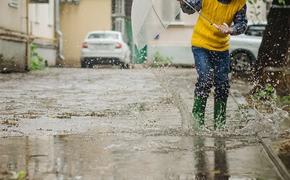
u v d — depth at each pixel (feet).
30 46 82.48
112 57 101.19
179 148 21.50
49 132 25.67
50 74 73.31
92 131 25.96
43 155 20.03
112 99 41.75
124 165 18.49
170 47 96.58
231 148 21.61
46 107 36.45
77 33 133.90
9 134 25.04
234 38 76.18
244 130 26.07
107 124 28.45
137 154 20.31
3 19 73.72
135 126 27.71
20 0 79.92
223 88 27.20
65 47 132.77
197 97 26.84
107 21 134.31
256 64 45.19
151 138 23.79
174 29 97.40
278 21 44.57
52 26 117.39
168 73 74.74
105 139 23.49
